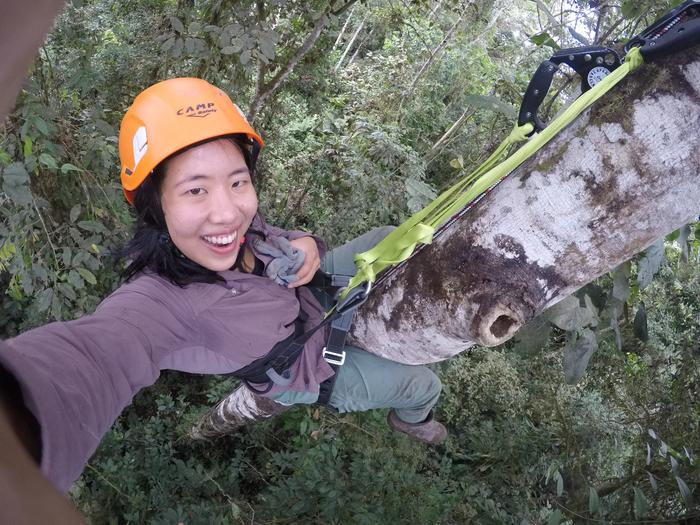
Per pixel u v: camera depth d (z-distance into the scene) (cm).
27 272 346
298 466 423
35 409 44
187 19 484
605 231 137
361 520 377
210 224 145
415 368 202
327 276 186
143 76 605
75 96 407
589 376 672
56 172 394
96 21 669
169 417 507
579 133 135
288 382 177
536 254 142
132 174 148
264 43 391
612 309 254
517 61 1048
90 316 127
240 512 407
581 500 557
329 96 877
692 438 581
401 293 164
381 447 481
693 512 451
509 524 506
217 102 149
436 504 443
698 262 648
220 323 153
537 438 609
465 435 632
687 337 638
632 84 130
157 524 365
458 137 899
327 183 719
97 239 357
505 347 716
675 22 125
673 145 127
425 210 154
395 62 932
